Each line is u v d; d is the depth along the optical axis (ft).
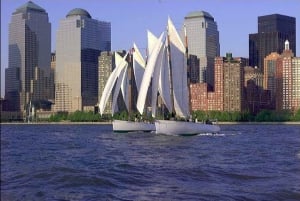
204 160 205.36
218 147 289.12
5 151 276.41
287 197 115.34
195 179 145.69
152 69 431.02
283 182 136.36
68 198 117.08
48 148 306.35
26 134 570.05
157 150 269.44
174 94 427.33
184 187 130.72
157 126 417.69
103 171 163.73
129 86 527.81
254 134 487.20
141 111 442.09
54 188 131.03
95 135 488.02
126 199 115.03
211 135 433.07
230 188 127.85
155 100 431.43
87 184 136.87
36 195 121.08
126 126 504.02
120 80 522.06
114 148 294.87
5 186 134.10
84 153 258.98
